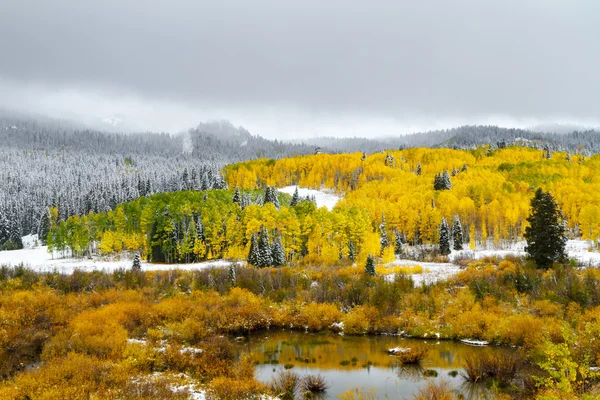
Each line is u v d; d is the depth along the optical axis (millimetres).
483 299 47125
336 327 44188
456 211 111562
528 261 57750
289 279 58188
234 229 94938
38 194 180250
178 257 95125
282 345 38969
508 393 24719
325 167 197125
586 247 82812
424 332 41344
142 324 39406
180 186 185625
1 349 29438
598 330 30000
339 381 28641
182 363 29297
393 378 29172
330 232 88250
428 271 65312
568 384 16703
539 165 174500
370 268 59281
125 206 125625
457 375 29391
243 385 25109
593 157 197375
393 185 150000
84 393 21359
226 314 44750
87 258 102125
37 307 41219
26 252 113875
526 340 35375
